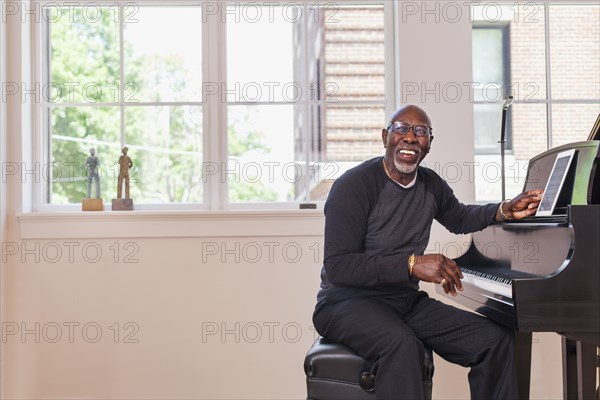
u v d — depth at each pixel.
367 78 4.00
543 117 4.06
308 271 3.78
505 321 2.50
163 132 3.99
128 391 3.75
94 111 4.00
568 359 2.83
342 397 2.55
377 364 2.48
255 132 3.99
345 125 4.00
